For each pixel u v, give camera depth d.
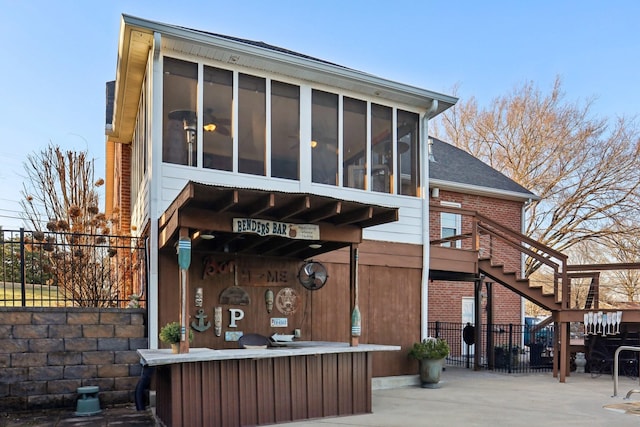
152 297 6.95
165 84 7.35
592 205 21.66
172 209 5.95
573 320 9.84
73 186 10.66
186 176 7.30
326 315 8.37
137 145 9.64
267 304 7.84
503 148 24.61
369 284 8.80
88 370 6.88
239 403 5.69
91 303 8.12
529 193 15.84
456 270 10.08
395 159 9.28
